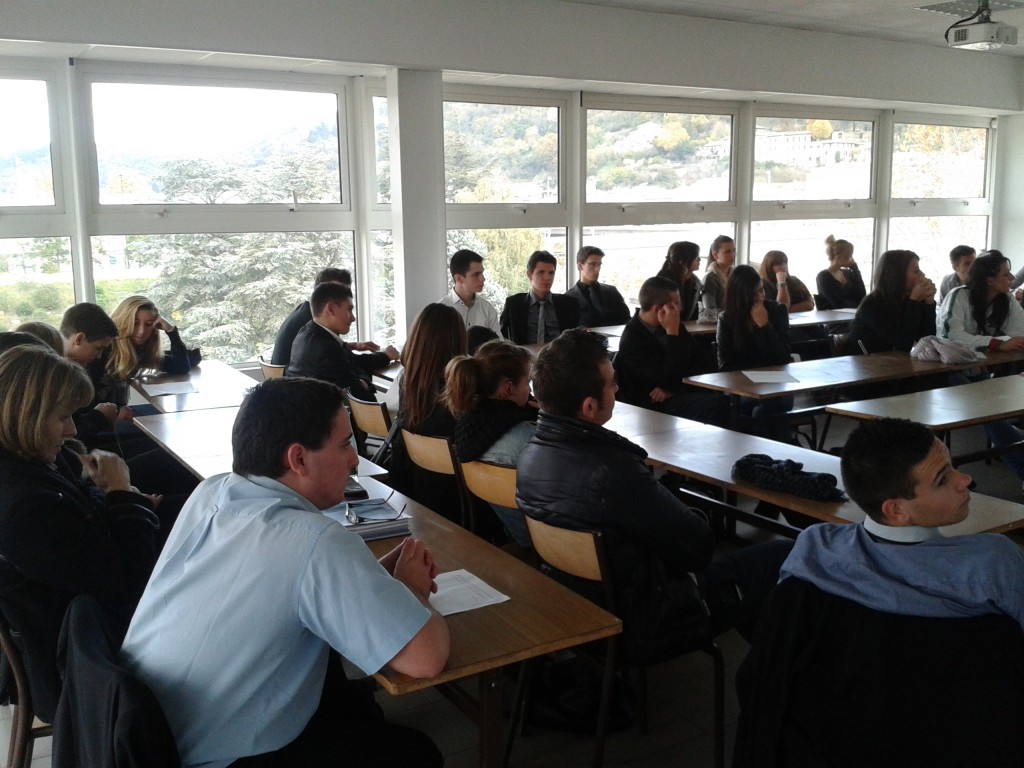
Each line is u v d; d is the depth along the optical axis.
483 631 1.64
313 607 1.37
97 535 1.87
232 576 1.38
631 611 2.07
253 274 5.61
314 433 1.47
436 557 2.04
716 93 6.98
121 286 5.19
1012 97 8.60
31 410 1.82
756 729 1.44
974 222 9.32
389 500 2.47
